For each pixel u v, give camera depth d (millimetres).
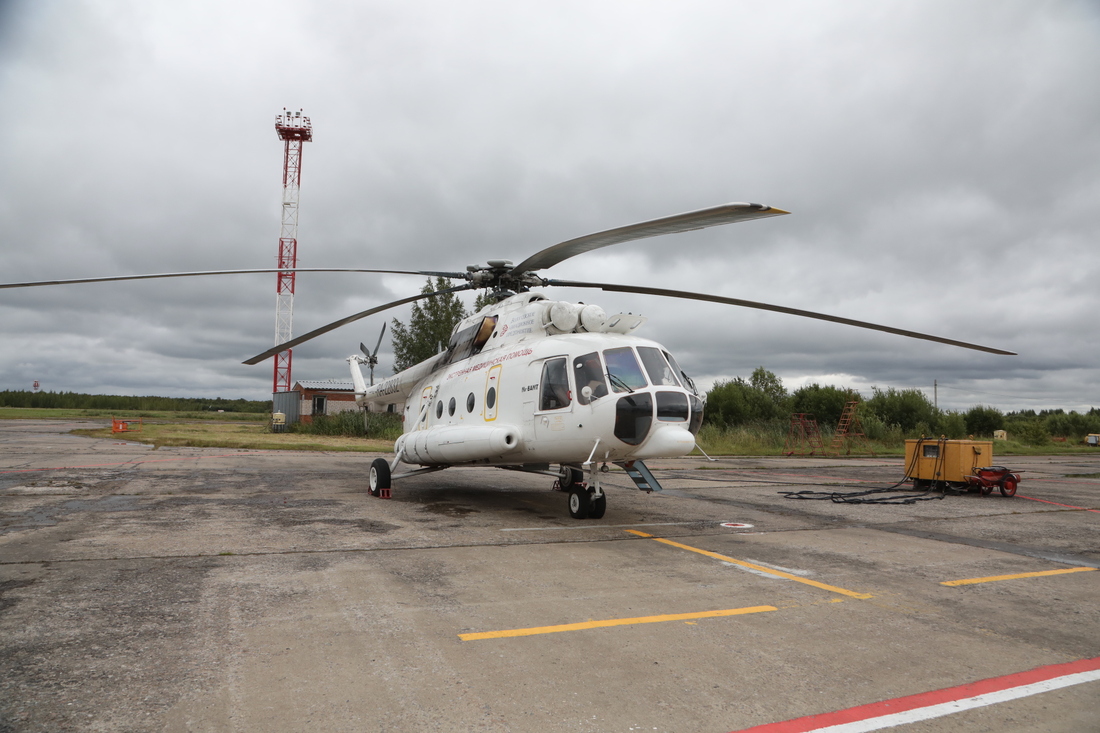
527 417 8930
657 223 6203
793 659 3893
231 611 4566
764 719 3074
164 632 4113
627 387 7891
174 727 2871
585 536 7852
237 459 18531
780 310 9250
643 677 3553
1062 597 5594
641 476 8133
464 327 11727
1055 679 3691
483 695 3271
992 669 3824
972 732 3004
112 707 3057
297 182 43344
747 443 31688
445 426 11047
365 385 15836
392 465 11641
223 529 7695
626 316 8695
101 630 4133
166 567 5812
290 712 3037
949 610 5086
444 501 10852
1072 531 9281
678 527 8766
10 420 51000
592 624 4461
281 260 43000
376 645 3955
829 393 44406
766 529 8844
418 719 2992
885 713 3182
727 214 5645
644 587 5516
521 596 5121
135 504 9586
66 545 6668
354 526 8109
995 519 10336
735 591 5465
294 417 40812
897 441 36344
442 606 4797
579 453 8383
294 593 5051
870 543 7984
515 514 9500
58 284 8195
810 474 18578
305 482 13094
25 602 4707
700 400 8578
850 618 4785
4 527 7660
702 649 4023
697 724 3008
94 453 19672
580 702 3215
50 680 3357
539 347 9031
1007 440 46969
